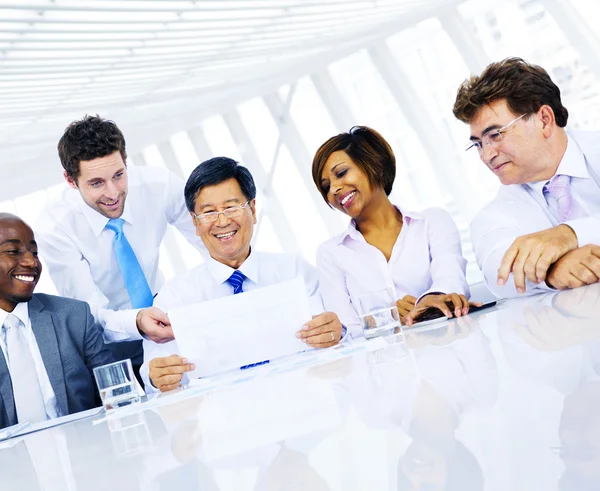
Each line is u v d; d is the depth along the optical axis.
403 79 8.62
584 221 1.98
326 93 9.82
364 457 0.63
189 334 2.16
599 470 0.43
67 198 3.50
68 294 3.45
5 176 7.92
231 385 1.78
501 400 0.73
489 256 2.32
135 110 7.47
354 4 6.17
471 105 2.34
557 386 0.73
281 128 10.68
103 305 3.34
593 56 6.81
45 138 6.72
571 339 1.04
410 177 8.90
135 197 3.54
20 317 2.74
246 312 2.17
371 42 8.59
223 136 11.41
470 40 7.82
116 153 3.20
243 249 2.77
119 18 3.71
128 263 3.39
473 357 1.12
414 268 2.80
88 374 2.77
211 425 1.10
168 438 1.06
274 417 1.02
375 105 9.35
